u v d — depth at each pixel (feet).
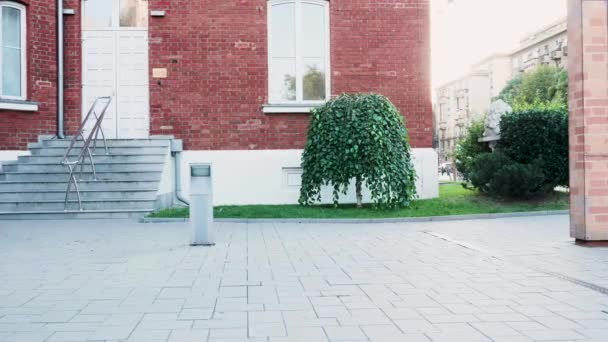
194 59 46.70
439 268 21.35
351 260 23.13
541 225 35.40
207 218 27.22
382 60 47.57
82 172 40.98
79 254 24.59
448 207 43.04
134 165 43.39
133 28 47.98
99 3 48.11
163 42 46.57
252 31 46.98
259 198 46.52
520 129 48.19
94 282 19.07
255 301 16.46
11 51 45.75
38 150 44.98
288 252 25.14
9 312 15.33
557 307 15.58
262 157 46.60
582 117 26.50
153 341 12.82
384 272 20.63
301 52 47.98
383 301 16.37
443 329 13.58
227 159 46.47
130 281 19.21
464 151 58.95
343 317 14.73
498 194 46.32
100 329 13.74
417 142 47.75
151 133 46.44
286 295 17.17
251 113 46.83
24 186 41.29
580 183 26.76
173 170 46.29
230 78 46.83
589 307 15.56
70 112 47.26
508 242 28.04
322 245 27.22
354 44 47.44
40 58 46.37
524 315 14.78
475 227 34.58
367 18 47.52
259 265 22.06
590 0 26.55
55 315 15.02
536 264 22.07
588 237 26.40
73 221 37.45
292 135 46.96
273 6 47.85
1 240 28.76
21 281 19.24
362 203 45.50
